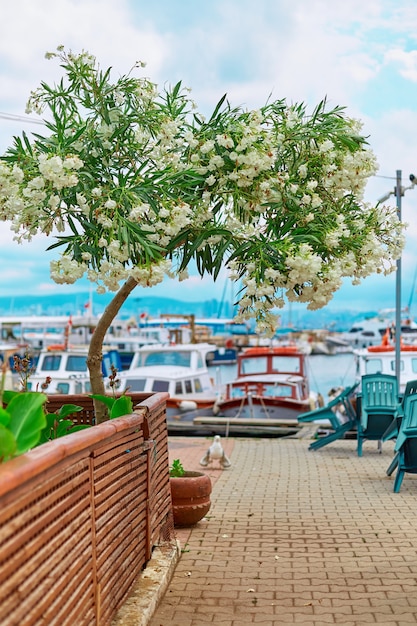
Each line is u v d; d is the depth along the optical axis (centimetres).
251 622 500
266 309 591
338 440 1498
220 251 595
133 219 557
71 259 559
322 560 643
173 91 621
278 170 625
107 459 455
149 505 578
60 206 572
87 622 392
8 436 329
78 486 386
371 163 626
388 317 9438
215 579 591
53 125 585
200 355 2403
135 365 2398
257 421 1716
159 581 539
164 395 673
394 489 952
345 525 770
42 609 316
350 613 515
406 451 958
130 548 517
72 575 365
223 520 796
